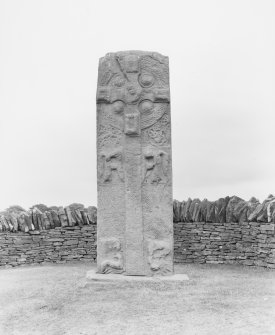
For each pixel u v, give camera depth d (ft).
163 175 35.24
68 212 49.06
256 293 30.81
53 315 26.89
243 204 45.96
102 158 35.63
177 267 43.96
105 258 35.06
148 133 35.50
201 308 27.09
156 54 36.01
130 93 35.50
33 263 47.47
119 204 35.37
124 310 27.04
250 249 44.62
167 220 35.01
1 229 47.26
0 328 25.34
